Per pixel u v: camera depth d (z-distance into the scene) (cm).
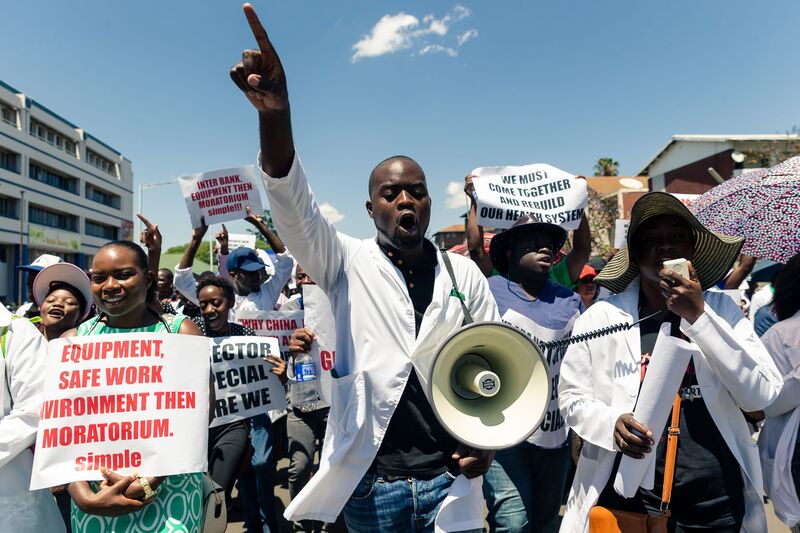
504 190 436
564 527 252
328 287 237
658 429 212
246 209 567
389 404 215
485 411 206
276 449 483
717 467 225
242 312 447
